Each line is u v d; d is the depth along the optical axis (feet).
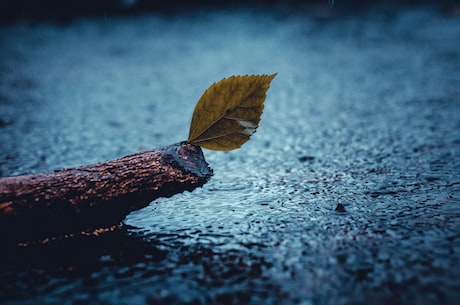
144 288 1.55
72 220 1.70
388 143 2.27
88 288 1.56
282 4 7.95
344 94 3.21
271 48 5.02
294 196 1.88
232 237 1.69
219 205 1.84
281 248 1.65
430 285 1.52
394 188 1.90
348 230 1.70
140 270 1.60
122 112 2.95
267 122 2.64
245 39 5.56
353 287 1.53
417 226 1.70
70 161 2.21
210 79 3.77
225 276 1.57
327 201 1.84
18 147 2.36
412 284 1.53
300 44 5.20
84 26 6.55
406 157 2.13
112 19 7.00
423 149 2.19
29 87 3.65
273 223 1.74
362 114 2.69
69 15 7.11
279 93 3.34
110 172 1.72
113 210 1.71
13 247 1.68
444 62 4.05
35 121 2.75
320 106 2.94
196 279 1.57
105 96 3.36
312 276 1.56
